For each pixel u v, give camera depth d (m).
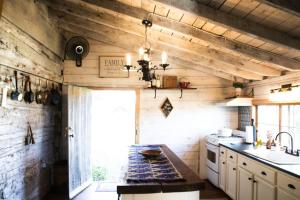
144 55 2.87
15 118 3.24
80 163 4.73
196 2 2.44
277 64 3.20
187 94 5.33
